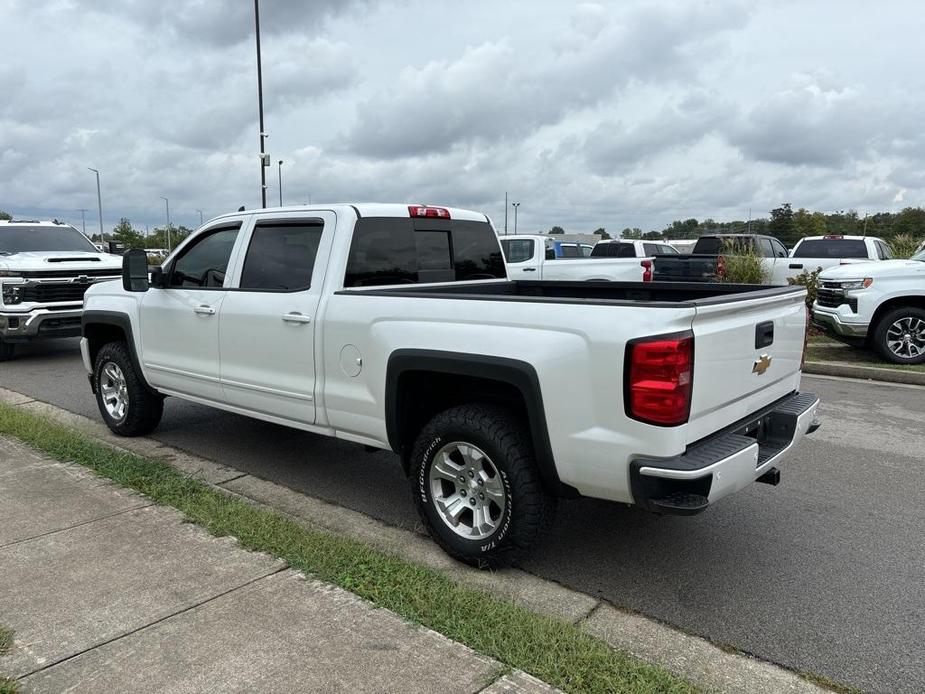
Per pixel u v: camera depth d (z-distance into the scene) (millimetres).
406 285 4723
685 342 2971
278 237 4648
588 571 3742
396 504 4672
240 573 3418
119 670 2678
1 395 8023
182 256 5367
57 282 10062
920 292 9328
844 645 3064
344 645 2836
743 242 14594
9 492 4449
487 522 3637
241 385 4805
